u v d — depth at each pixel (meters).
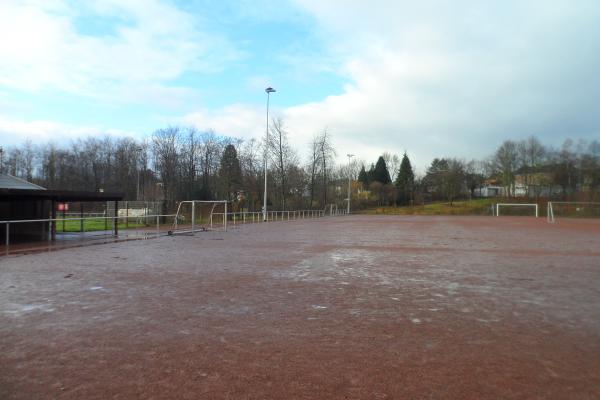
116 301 7.21
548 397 3.70
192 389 3.82
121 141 76.25
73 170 73.31
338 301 7.32
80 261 12.15
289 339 5.25
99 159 74.81
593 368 4.36
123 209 37.19
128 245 16.88
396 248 16.31
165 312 6.50
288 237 21.30
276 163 50.00
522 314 6.51
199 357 4.62
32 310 6.60
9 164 72.00
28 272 10.20
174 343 5.08
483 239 20.78
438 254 14.41
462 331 5.61
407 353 4.77
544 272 10.61
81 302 7.12
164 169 60.62
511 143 83.50
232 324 5.88
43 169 73.19
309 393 3.76
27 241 18.11
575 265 11.85
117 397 3.66
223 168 54.22
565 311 6.70
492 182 98.56
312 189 58.41
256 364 4.43
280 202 53.03
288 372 4.22
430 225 35.44
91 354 4.70
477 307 6.95
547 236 22.91
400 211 76.38
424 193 91.56
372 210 79.62
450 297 7.69
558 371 4.28
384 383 3.97
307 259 12.88
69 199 19.56
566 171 75.38
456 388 3.87
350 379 4.06
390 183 95.19
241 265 11.53
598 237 22.12
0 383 3.95
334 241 19.22
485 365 4.42
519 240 20.25
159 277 9.59
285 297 7.61
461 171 89.19
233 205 44.94
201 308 6.77
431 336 5.39
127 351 4.80
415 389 3.84
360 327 5.78
